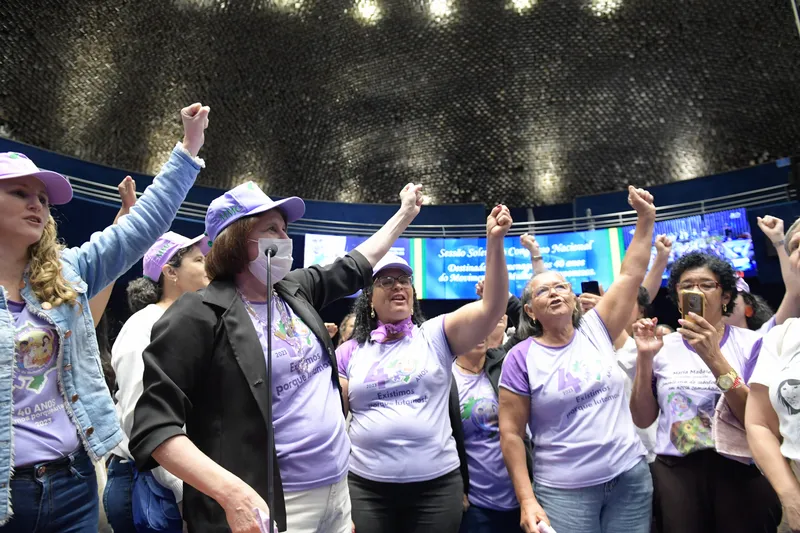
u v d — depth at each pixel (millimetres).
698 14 8656
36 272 1590
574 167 10891
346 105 10031
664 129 10172
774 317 2748
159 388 1436
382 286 2580
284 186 10508
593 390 2455
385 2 8742
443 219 9695
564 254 8695
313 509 1549
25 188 1609
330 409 1653
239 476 1442
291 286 1820
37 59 7555
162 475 2027
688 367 2590
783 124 9445
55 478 1462
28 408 1457
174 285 2734
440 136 10750
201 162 2012
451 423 2688
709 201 8859
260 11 8359
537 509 2326
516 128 10594
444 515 2291
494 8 8906
